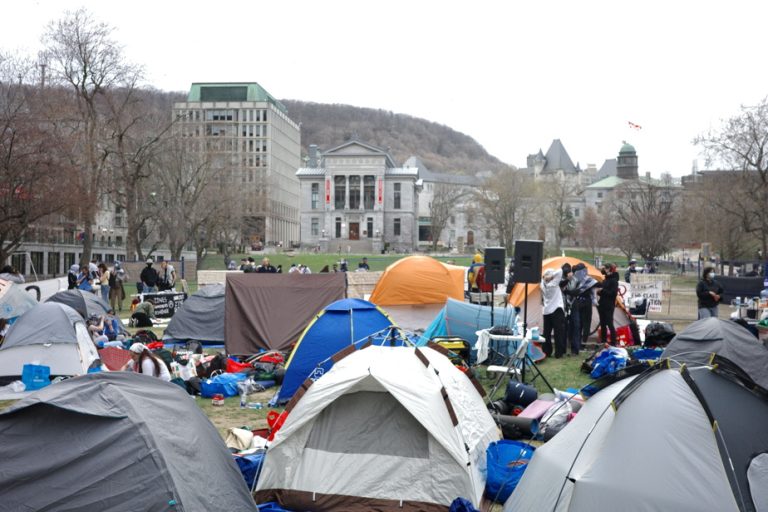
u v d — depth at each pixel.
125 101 45.00
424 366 8.34
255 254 87.00
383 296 19.66
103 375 6.90
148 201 55.62
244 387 13.15
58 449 6.23
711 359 6.71
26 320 13.96
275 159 131.88
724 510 5.79
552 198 100.19
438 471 7.59
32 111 36.34
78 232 60.47
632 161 146.88
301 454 7.91
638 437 6.29
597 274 19.45
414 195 125.25
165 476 6.10
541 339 13.90
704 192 56.09
